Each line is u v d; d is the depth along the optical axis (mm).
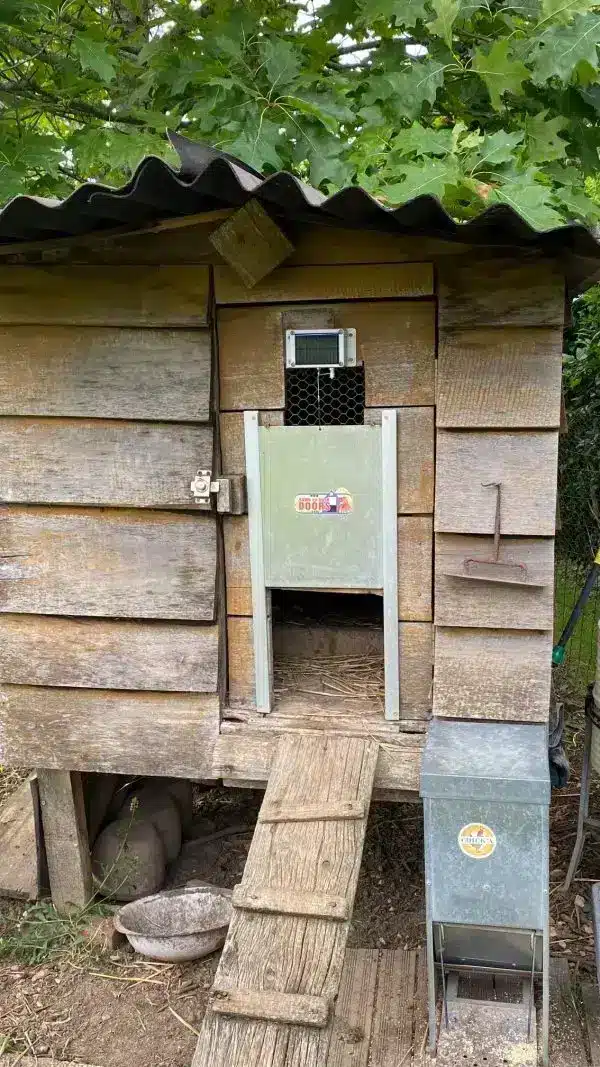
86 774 3266
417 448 2510
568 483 6289
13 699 2902
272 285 2496
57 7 3482
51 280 2584
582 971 2809
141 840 3293
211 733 2744
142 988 2814
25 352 2646
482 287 2355
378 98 3205
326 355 2498
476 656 2541
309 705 2793
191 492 2609
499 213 1902
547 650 2494
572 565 6465
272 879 2172
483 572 2475
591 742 3162
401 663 2639
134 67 3691
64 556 2760
